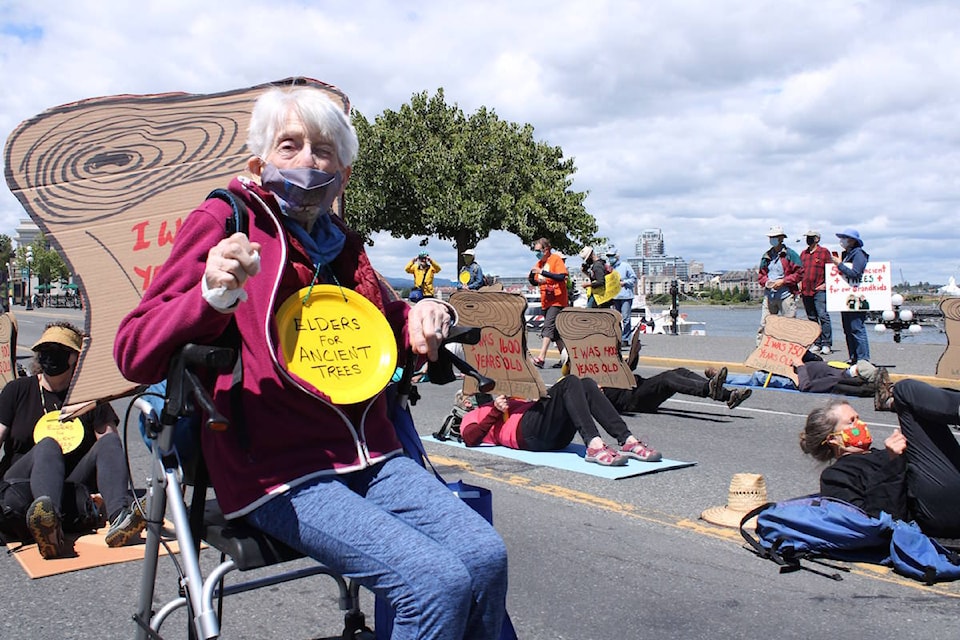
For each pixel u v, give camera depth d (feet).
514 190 109.60
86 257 8.51
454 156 105.91
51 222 8.46
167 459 6.82
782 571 13.92
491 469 21.54
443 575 5.75
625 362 28.66
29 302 186.80
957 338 36.83
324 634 11.47
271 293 6.58
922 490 13.79
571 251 112.98
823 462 15.70
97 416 16.67
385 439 6.88
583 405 22.47
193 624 7.23
